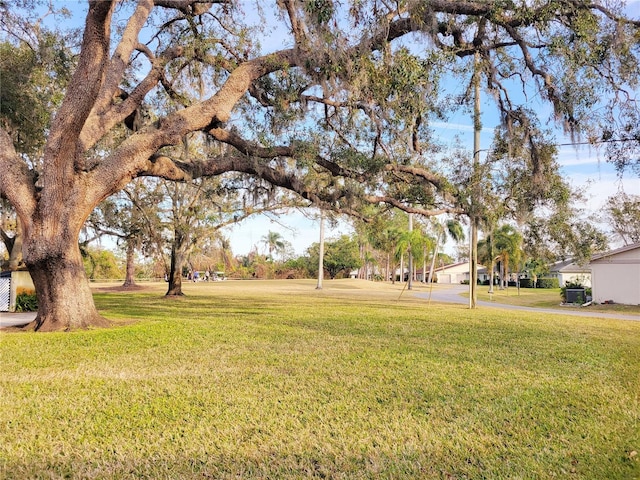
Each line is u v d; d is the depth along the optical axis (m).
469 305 22.67
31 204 10.45
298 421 4.49
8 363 7.07
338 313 16.45
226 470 3.47
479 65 11.72
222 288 40.16
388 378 6.18
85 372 6.50
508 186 14.62
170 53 13.05
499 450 3.88
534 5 10.06
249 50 13.41
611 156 10.58
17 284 16.81
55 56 13.21
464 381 6.10
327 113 13.28
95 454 3.74
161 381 5.97
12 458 3.65
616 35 9.51
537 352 8.53
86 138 10.88
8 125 13.02
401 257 43.44
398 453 3.79
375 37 10.14
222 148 15.98
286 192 21.36
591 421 4.62
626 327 13.66
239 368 6.75
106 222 22.69
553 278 64.56
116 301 22.75
